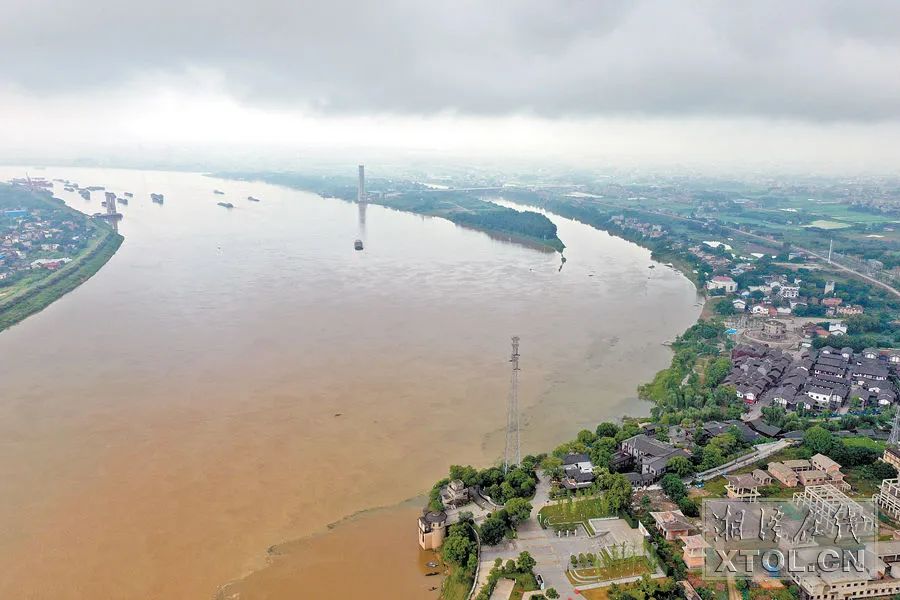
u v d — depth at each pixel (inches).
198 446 6402.6
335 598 4426.7
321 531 5132.9
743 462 6028.5
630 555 4753.9
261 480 5812.0
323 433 6683.1
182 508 5398.6
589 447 6250.0
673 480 5482.3
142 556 4820.4
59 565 4724.4
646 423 6963.6
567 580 4530.0
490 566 4687.5
